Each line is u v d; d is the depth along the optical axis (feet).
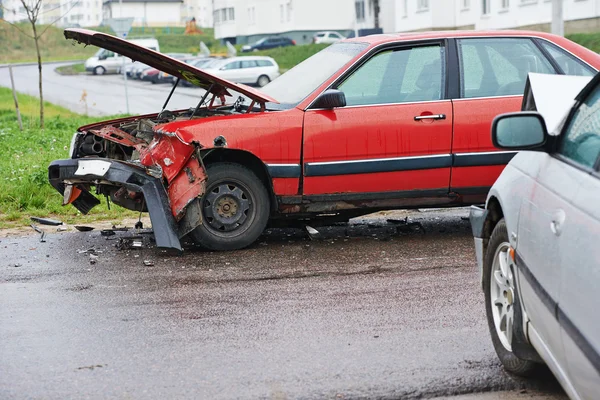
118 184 27.09
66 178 27.50
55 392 15.62
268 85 31.07
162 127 26.96
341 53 29.37
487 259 16.65
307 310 20.71
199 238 27.53
